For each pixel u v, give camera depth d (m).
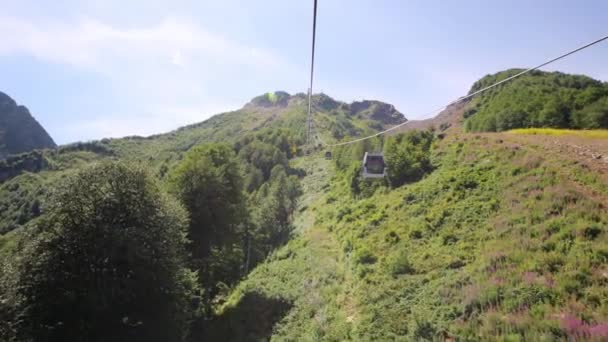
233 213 32.56
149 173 24.73
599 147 26.45
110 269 19.70
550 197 18.61
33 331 17.48
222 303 29.17
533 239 15.49
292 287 23.72
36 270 18.19
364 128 169.00
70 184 21.19
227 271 36.72
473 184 25.78
